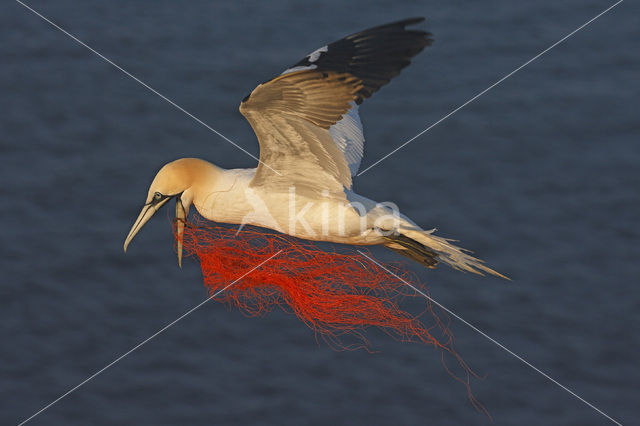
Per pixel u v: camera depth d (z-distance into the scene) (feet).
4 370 65.67
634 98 93.50
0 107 90.84
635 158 85.76
